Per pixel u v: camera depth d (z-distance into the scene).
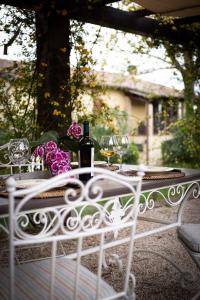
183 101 7.73
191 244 2.10
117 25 5.30
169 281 2.84
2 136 4.77
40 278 1.60
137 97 15.22
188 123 7.29
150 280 2.85
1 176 2.47
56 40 4.62
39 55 4.66
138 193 1.58
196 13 5.51
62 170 2.22
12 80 4.79
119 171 2.59
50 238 1.39
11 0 4.27
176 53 6.76
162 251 3.49
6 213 1.55
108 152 2.64
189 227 2.30
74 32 4.81
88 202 1.42
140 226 4.27
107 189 1.87
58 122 4.62
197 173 2.51
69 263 1.77
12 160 2.41
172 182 2.24
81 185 1.39
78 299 1.47
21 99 4.86
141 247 3.59
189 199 5.80
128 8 6.50
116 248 3.54
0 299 1.46
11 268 1.36
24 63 4.75
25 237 1.37
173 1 4.91
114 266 3.10
